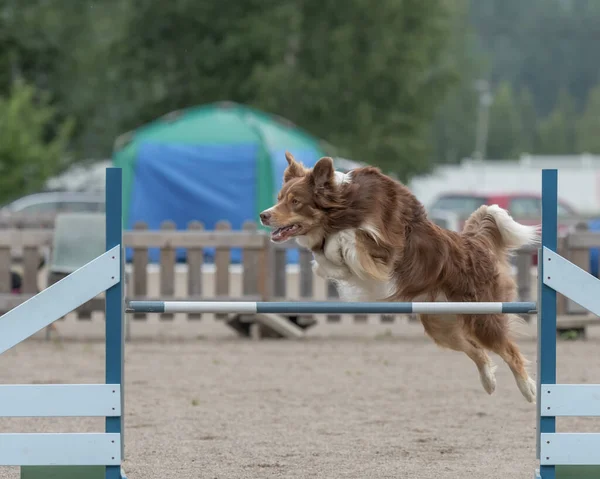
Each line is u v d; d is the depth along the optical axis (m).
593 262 19.12
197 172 24.23
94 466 6.65
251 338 15.87
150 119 48.22
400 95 47.00
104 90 51.12
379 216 8.19
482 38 136.38
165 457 8.09
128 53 48.28
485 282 8.53
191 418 9.66
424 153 49.34
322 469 7.68
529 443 8.63
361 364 13.15
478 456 8.15
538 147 120.00
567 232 15.48
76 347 14.69
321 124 45.16
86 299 6.55
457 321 8.65
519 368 8.80
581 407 6.59
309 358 13.66
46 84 48.94
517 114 119.12
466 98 96.44
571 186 62.28
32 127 34.84
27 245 15.41
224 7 47.00
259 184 24.31
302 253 15.98
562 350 14.51
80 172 49.38
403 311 6.98
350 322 18.09
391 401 10.60
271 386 11.46
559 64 136.12
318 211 8.27
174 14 47.12
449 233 8.52
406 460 8.00
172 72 47.38
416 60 46.94
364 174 8.35
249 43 45.81
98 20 53.06
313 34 45.16
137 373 12.30
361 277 8.23
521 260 16.09
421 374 12.35
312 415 9.84
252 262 15.51
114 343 6.58
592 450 6.60
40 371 12.34
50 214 22.53
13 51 46.28
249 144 24.48
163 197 24.12
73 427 9.31
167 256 15.52
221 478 7.40
